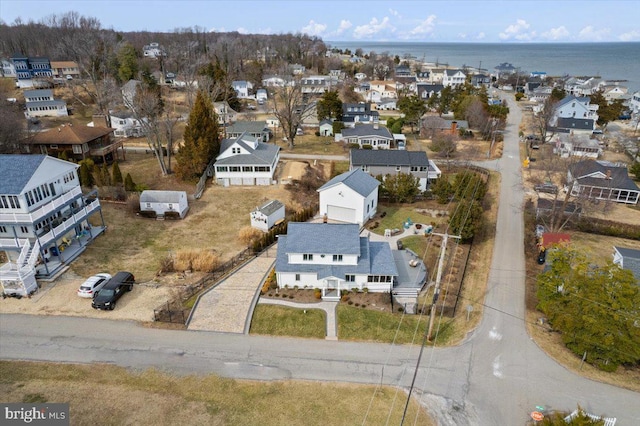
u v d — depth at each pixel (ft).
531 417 77.15
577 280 92.73
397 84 458.50
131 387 80.53
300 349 93.09
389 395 81.15
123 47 395.34
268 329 98.99
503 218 166.61
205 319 101.55
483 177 207.41
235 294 111.55
